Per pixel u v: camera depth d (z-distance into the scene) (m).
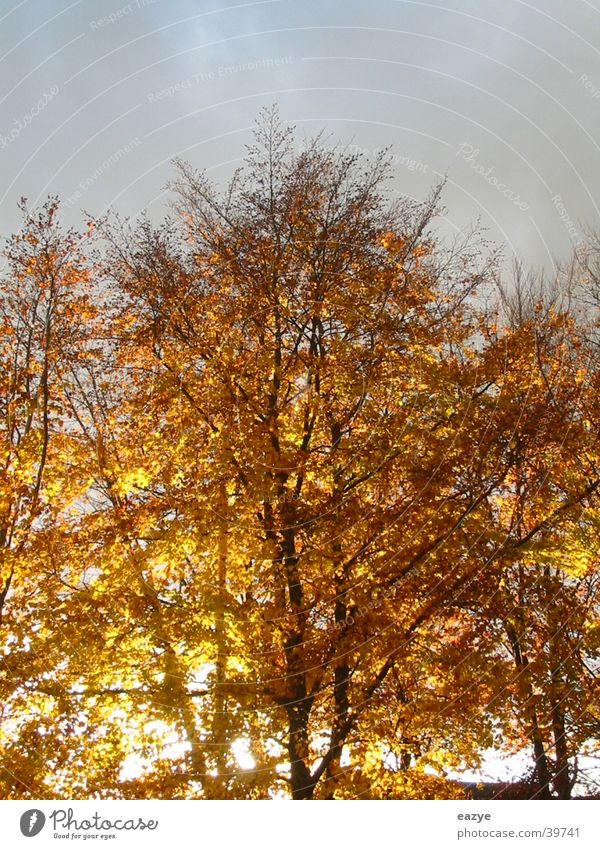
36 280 15.38
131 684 12.62
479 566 13.34
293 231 16.61
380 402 15.23
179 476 14.95
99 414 15.48
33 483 14.20
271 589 13.70
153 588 13.52
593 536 14.37
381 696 13.02
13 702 12.18
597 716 14.42
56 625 12.84
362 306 15.77
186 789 12.05
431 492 13.62
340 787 12.66
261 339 16.50
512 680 13.30
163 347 16.02
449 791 13.66
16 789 11.52
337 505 13.77
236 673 12.98
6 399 14.82
